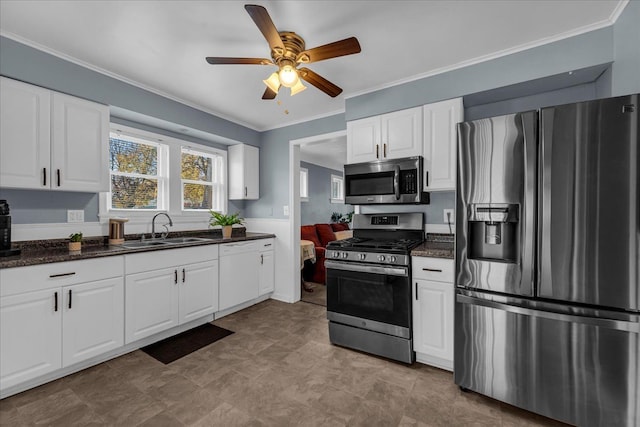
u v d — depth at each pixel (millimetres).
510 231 1711
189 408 1652
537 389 1566
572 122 1460
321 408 1667
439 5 1638
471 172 1758
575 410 1474
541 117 1534
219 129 3412
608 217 1385
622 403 1377
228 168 3896
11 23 1771
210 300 2859
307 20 1746
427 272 2084
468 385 1787
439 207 2660
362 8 1650
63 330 1878
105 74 2363
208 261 2842
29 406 1643
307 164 6113
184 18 1722
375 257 2236
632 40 1617
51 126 2078
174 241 3006
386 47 2062
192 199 3562
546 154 1521
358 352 2346
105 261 2080
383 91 2672
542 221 1537
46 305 1806
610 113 1378
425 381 1945
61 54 2102
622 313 1354
